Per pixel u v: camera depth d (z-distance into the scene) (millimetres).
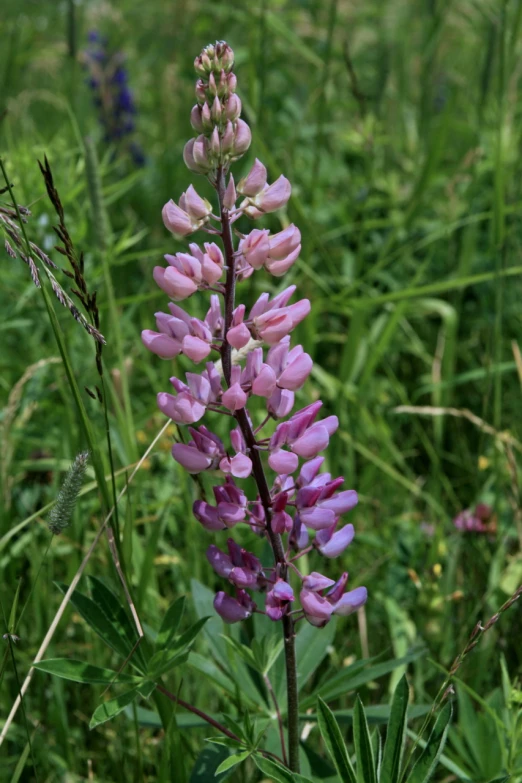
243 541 511
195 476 343
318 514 328
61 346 345
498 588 510
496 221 571
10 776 436
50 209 586
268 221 787
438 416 635
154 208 917
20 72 1001
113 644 362
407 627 508
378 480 647
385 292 837
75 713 475
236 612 331
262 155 705
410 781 321
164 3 1228
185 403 313
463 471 670
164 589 558
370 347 655
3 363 650
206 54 298
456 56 1078
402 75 1022
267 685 368
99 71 932
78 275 327
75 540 506
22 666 478
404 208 847
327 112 917
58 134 729
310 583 329
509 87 792
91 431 358
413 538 579
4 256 682
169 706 365
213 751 363
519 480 597
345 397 649
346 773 326
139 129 1082
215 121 301
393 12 1183
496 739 411
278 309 313
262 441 330
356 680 384
